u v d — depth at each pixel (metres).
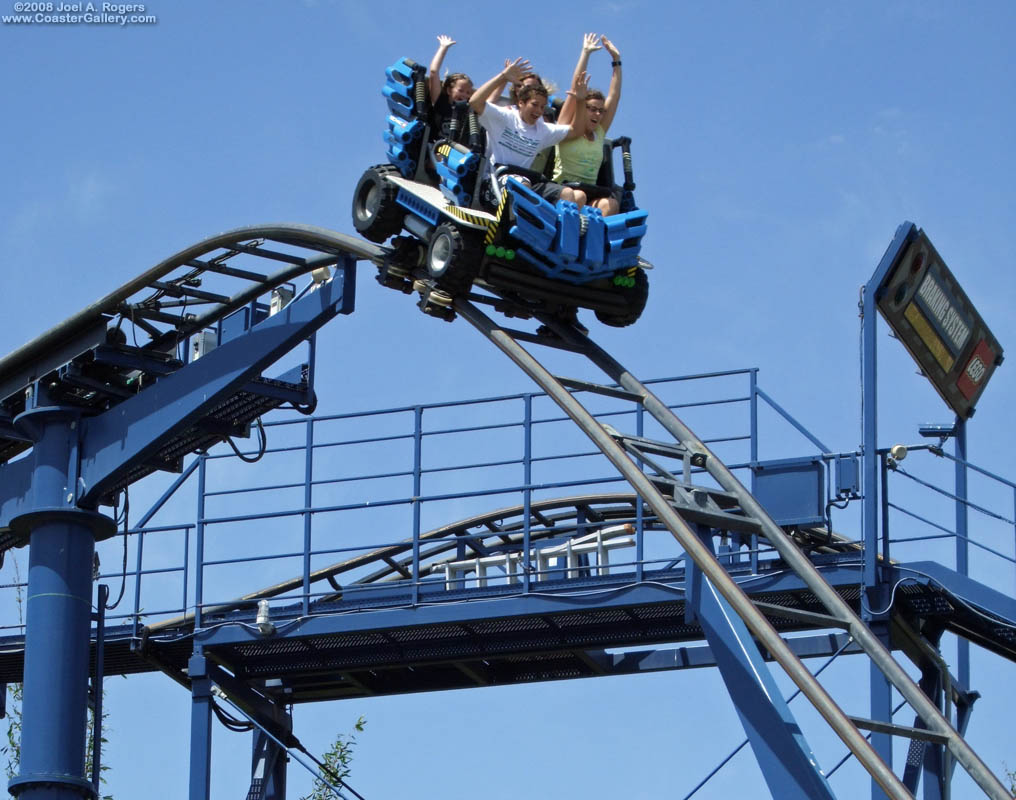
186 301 37.16
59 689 36.22
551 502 42.88
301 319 35.00
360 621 39.28
